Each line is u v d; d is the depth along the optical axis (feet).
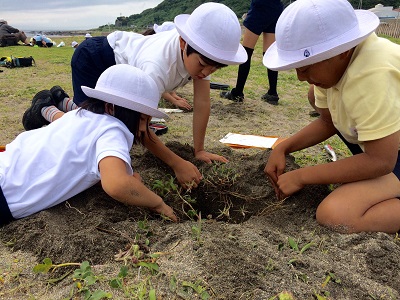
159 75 7.95
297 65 5.91
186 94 16.70
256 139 11.02
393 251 5.94
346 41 5.78
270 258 5.37
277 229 6.63
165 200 7.63
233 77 21.38
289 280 5.01
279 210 7.25
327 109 7.79
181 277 4.94
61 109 10.98
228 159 9.24
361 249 5.94
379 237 6.21
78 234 5.84
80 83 9.77
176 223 6.61
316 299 4.80
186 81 8.69
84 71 9.70
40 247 5.75
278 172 7.87
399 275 5.54
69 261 5.48
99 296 4.59
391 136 6.07
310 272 5.25
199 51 7.30
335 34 5.81
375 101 5.98
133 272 5.08
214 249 5.42
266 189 7.97
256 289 4.80
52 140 6.70
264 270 5.14
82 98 9.74
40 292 5.01
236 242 5.69
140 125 7.27
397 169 6.98
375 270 5.59
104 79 6.82
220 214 7.85
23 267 5.46
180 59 8.13
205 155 9.02
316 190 7.70
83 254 5.57
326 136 8.13
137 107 6.75
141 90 6.78
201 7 7.58
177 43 8.11
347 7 5.95
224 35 7.25
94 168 6.50
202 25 7.29
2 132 11.23
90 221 6.34
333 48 5.74
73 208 6.70
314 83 6.53
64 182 6.52
